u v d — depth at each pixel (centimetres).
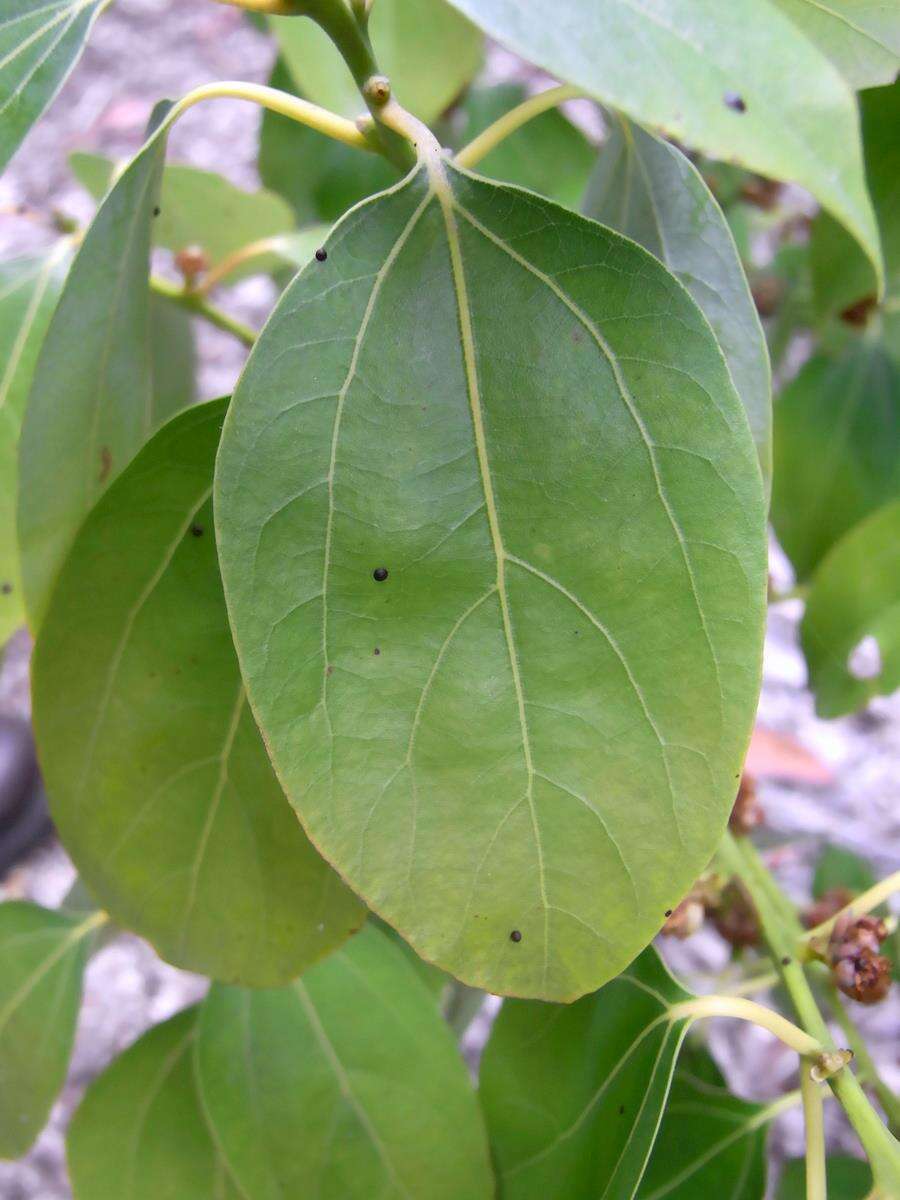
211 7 85
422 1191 20
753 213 35
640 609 13
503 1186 19
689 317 13
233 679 17
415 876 13
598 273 13
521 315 13
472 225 13
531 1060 19
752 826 26
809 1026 19
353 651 13
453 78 26
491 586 13
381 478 13
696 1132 20
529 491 13
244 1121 21
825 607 27
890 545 26
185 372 31
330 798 13
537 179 30
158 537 16
